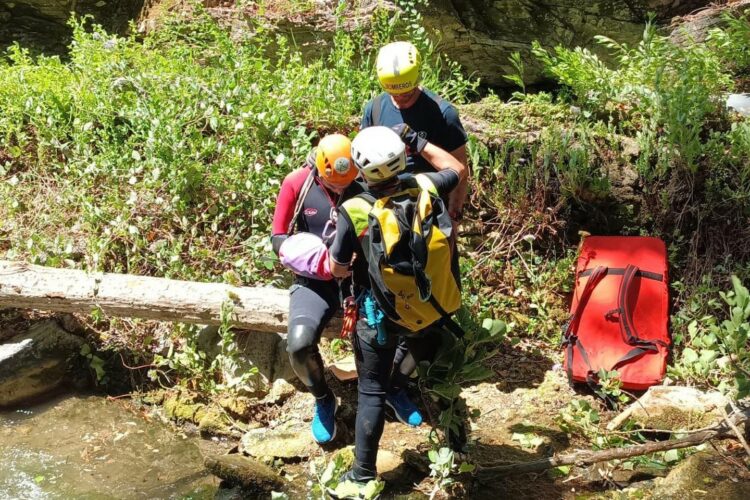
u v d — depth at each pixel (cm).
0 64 664
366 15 622
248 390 428
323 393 386
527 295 488
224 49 584
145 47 618
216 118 523
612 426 398
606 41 609
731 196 480
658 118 510
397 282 319
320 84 555
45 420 425
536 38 650
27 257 489
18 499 362
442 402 378
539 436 399
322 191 369
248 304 425
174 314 430
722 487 353
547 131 519
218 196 505
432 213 327
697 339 419
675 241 493
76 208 523
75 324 464
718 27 618
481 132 529
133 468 388
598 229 510
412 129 377
